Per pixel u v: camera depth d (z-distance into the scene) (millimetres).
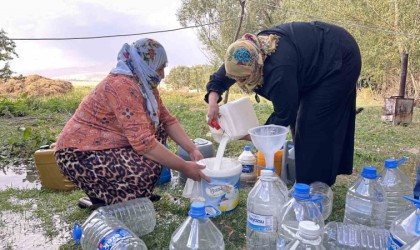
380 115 7312
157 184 3021
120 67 2176
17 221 2410
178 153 3072
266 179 1803
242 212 2410
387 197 2156
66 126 2268
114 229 1799
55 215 2494
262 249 1853
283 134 2061
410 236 1418
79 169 2182
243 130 2355
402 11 8977
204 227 1522
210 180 2293
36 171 3637
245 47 2059
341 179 3139
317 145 2404
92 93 2197
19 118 6883
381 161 3799
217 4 12297
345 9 9734
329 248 1769
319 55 2268
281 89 2104
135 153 2225
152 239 2107
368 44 9648
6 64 10602
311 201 1564
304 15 9836
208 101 2547
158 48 2205
